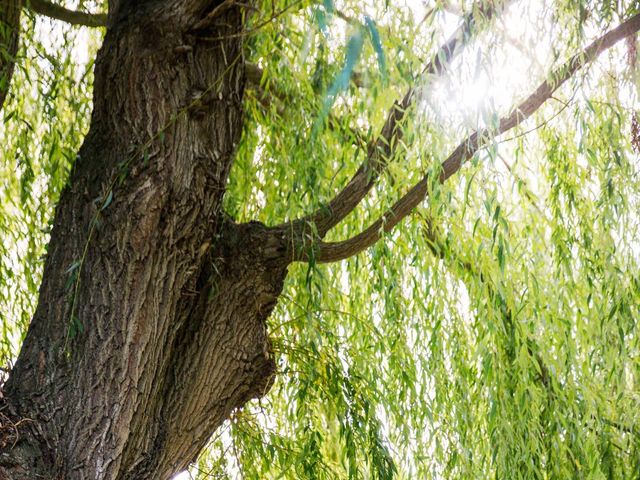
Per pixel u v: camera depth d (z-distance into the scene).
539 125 3.88
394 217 3.33
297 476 3.93
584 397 3.74
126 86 3.00
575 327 3.91
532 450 3.66
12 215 4.29
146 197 2.94
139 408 2.90
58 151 3.86
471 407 3.91
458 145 3.68
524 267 3.77
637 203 3.86
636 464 3.80
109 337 2.87
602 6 3.78
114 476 2.80
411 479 3.88
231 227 3.31
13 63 3.61
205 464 3.96
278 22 3.54
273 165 3.96
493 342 3.75
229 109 3.14
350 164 3.89
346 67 2.47
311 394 3.84
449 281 4.07
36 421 2.77
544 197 4.17
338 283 4.10
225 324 3.20
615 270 3.77
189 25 3.01
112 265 2.92
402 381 3.85
